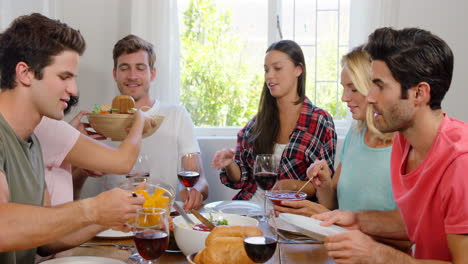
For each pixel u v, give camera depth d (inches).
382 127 51.8
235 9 131.1
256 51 132.0
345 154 83.9
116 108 80.4
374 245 48.6
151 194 69.4
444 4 121.7
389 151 75.5
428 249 52.9
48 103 53.7
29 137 58.4
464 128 48.7
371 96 51.1
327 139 102.1
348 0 129.4
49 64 52.4
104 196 49.8
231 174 102.7
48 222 47.0
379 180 75.0
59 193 72.4
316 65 131.5
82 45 55.6
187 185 81.0
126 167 72.2
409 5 122.3
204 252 50.1
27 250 58.0
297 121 103.0
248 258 49.1
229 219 67.0
